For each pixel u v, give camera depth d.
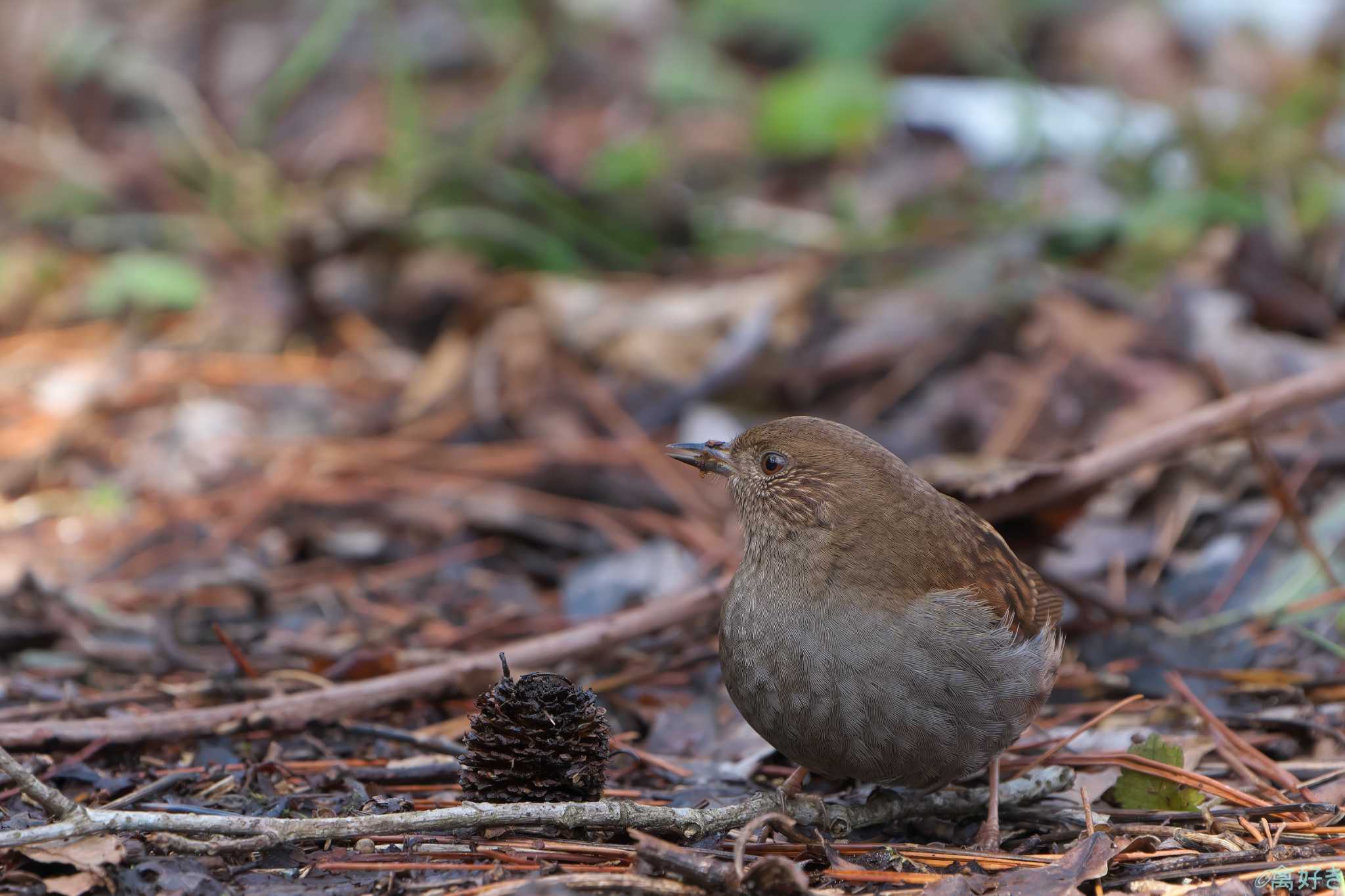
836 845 6.40
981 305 12.73
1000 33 17.41
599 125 16.53
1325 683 8.33
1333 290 12.36
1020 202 14.85
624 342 13.09
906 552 6.59
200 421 12.48
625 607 10.02
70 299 14.35
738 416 12.38
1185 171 14.62
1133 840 6.19
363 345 13.79
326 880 5.89
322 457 12.06
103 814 5.69
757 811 6.40
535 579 10.77
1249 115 14.91
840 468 6.72
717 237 14.99
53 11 17.89
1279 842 6.30
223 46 18.20
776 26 17.72
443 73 17.94
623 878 5.62
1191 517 10.49
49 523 11.23
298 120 17.16
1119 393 11.63
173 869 5.80
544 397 12.71
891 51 17.88
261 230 15.09
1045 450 11.41
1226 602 9.62
